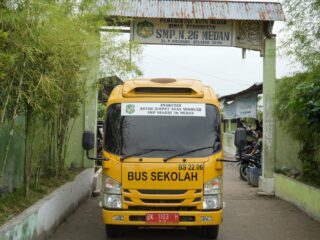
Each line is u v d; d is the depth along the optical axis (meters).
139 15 11.66
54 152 10.47
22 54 6.05
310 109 8.34
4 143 7.33
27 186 7.54
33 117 7.80
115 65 9.95
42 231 7.03
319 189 9.29
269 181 12.44
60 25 6.78
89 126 12.20
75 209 9.89
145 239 7.86
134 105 7.30
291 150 12.61
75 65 8.24
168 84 7.43
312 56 9.17
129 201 6.90
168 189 6.88
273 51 12.22
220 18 11.84
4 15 5.64
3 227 5.50
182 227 7.09
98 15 9.45
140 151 7.02
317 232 8.34
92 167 12.38
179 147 7.04
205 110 7.29
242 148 7.49
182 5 12.09
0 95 6.34
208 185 6.93
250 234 8.21
